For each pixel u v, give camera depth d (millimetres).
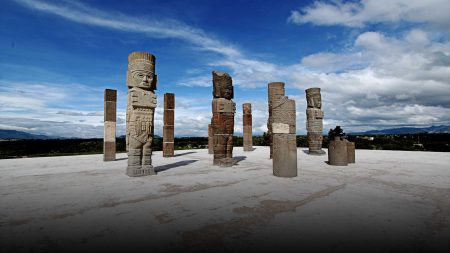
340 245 3230
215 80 11219
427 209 4609
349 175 8102
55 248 3184
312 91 15711
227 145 11219
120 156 16016
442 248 3115
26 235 3574
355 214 4359
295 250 3111
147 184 6992
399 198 5344
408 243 3264
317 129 15469
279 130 8055
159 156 15969
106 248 3180
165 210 4645
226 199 5355
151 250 3125
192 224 3955
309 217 4230
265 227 3820
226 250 3117
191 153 18266
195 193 5898
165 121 15648
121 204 5047
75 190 6301
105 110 13508
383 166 10094
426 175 8000
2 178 8070
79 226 3900
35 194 5898
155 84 8992
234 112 11492
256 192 5949
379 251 3064
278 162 8023
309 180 7363
